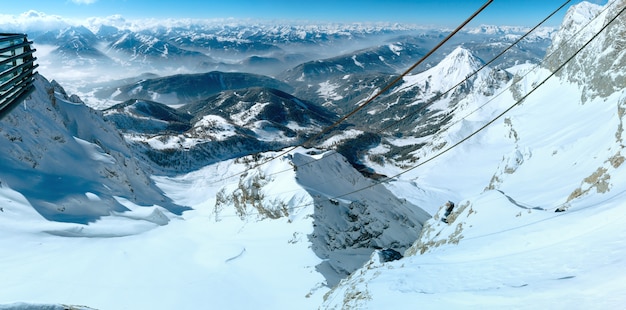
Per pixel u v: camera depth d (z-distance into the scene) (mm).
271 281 87250
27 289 76625
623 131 77750
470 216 58281
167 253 105562
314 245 102438
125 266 94250
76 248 102750
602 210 37719
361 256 109438
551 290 22703
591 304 18422
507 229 47031
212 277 89375
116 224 136750
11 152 163375
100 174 189250
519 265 30984
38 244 102438
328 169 148250
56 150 187000
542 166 140750
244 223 124500
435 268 38938
